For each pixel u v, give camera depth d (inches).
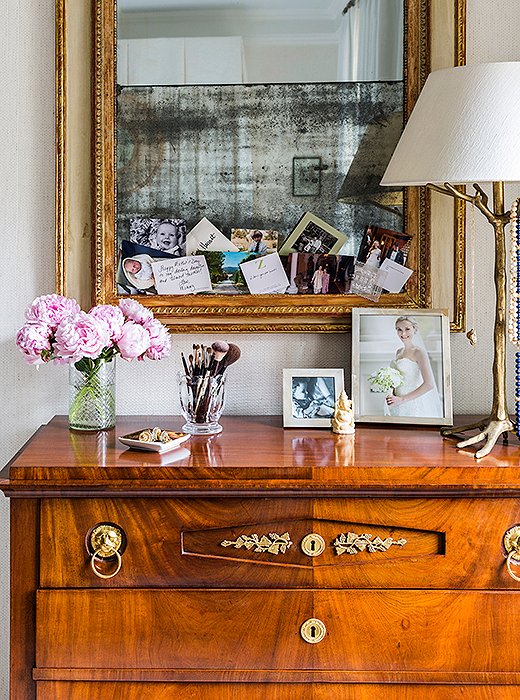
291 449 63.9
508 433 70.1
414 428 71.9
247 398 79.4
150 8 76.1
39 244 77.9
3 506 80.7
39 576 60.3
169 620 60.1
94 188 76.0
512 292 66.6
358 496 59.4
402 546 60.3
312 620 60.0
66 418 77.3
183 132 76.8
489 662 60.4
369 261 77.0
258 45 76.4
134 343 68.4
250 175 77.0
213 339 78.8
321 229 77.2
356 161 77.0
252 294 77.1
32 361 67.8
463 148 60.9
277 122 76.8
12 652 60.7
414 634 60.3
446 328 72.9
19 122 77.2
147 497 59.5
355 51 76.5
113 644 60.2
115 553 59.7
